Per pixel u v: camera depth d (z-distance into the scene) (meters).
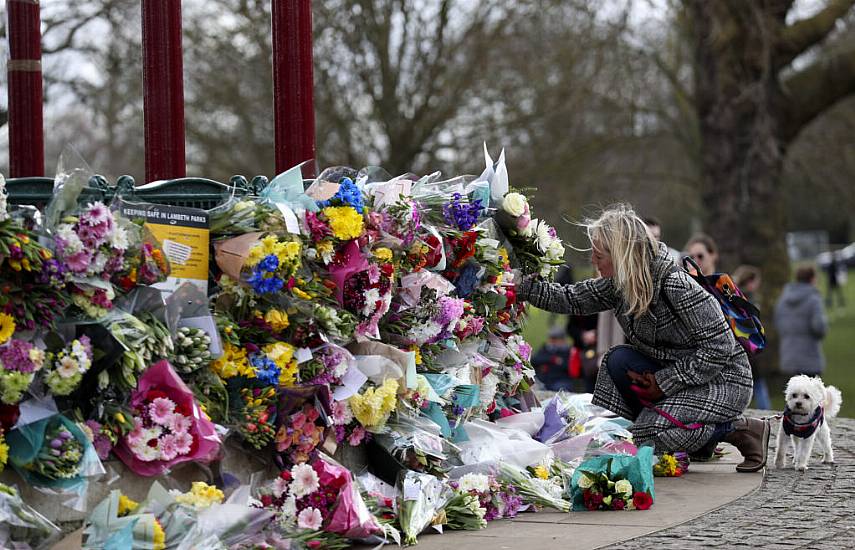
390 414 6.53
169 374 5.28
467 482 6.61
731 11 22.78
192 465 5.64
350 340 6.34
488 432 7.26
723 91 23.52
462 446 7.12
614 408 8.67
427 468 6.56
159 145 8.32
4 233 4.78
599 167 26.45
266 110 23.23
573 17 23.80
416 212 6.67
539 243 7.94
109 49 20.84
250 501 5.59
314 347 6.09
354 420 6.34
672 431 8.30
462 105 23.59
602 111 25.11
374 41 22.53
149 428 5.26
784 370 17.95
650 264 8.14
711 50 23.56
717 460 9.07
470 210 7.19
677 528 6.37
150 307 5.39
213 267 5.96
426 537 6.24
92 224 5.08
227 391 5.75
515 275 7.93
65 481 5.01
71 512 5.09
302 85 8.27
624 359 8.61
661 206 29.97
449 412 7.05
